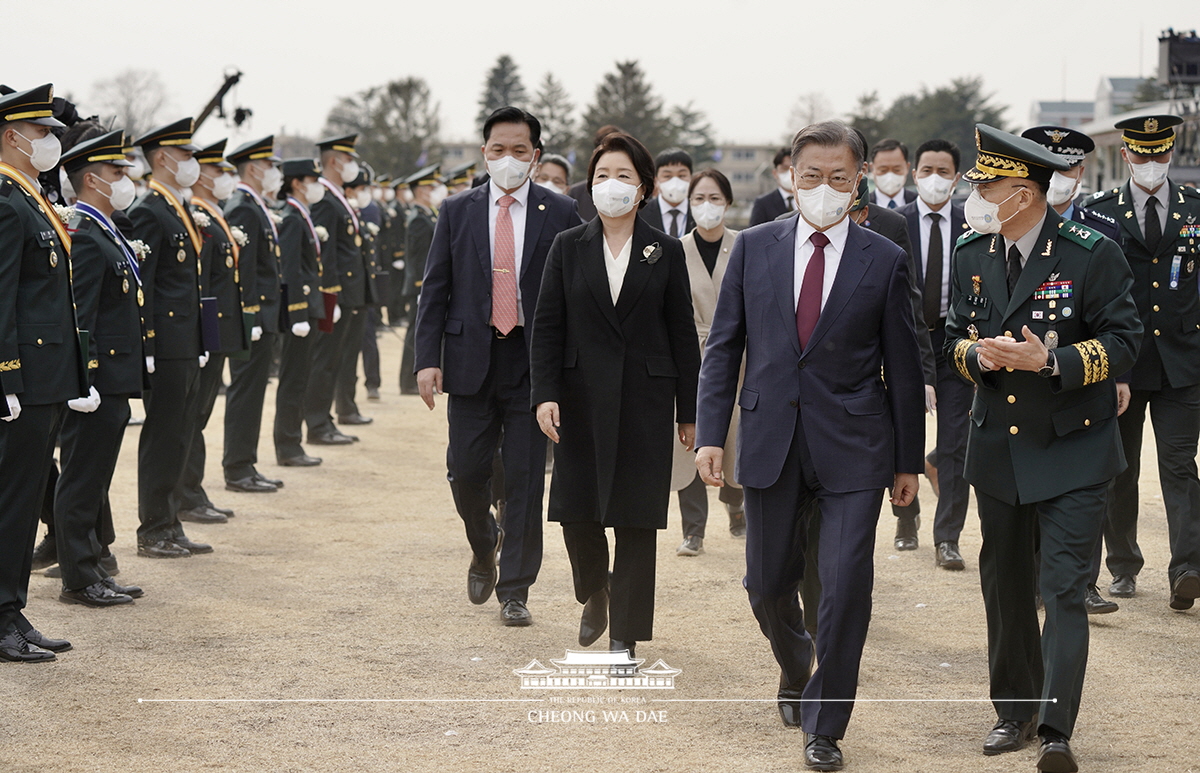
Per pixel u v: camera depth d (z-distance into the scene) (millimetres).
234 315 9055
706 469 4812
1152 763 4508
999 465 4680
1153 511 9320
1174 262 6574
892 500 4820
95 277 6586
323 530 8719
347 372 13641
